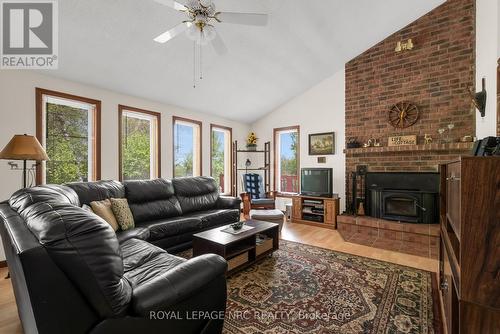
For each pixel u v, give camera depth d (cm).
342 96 479
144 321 110
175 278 125
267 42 357
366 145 414
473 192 93
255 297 208
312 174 464
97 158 353
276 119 578
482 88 285
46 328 92
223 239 243
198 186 397
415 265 272
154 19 269
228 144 580
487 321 93
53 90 309
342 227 406
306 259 288
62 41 263
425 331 167
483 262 92
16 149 228
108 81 345
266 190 592
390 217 377
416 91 378
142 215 310
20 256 88
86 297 99
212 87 430
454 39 348
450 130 350
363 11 334
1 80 270
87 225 100
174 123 461
